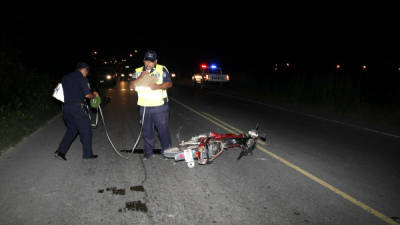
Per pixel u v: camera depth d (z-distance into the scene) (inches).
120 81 1540.4
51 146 268.8
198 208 158.1
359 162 241.4
